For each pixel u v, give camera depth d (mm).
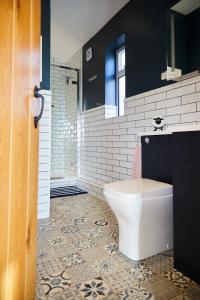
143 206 1239
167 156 1558
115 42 2609
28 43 765
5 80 605
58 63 3820
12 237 671
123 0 2318
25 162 764
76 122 3502
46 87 2115
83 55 3332
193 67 1694
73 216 2088
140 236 1305
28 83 775
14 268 686
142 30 2145
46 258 1326
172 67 1814
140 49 2172
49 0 2125
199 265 1057
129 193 1227
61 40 3152
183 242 1144
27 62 758
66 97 3848
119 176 2469
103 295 1003
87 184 3094
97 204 2492
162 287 1059
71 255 1365
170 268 1220
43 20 2084
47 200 2080
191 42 1715
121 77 2762
